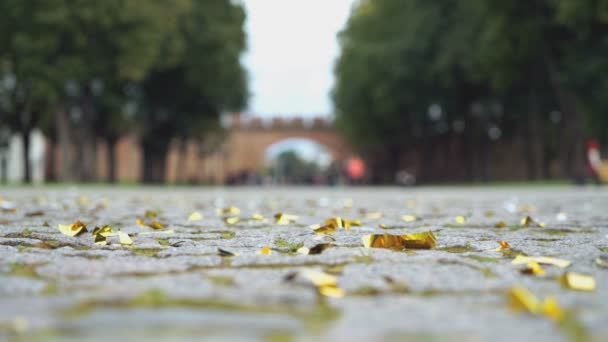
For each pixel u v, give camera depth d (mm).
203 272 2471
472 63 27125
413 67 29812
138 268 2547
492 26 23719
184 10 27219
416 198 12469
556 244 3613
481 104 30938
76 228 4016
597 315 1751
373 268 2566
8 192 14242
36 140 47312
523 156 40219
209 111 33094
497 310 1823
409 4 31281
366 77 31781
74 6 22016
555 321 1678
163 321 1625
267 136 67750
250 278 2320
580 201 10320
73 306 1802
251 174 51312
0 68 23281
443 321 1684
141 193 14867
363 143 41594
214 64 30203
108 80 24703
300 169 124000
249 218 5930
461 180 41594
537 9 23094
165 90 31203
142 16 23609
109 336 1478
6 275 2350
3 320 1630
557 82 24609
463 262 2752
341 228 4527
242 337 1482
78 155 27781
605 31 21797
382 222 5531
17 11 21875
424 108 31672
